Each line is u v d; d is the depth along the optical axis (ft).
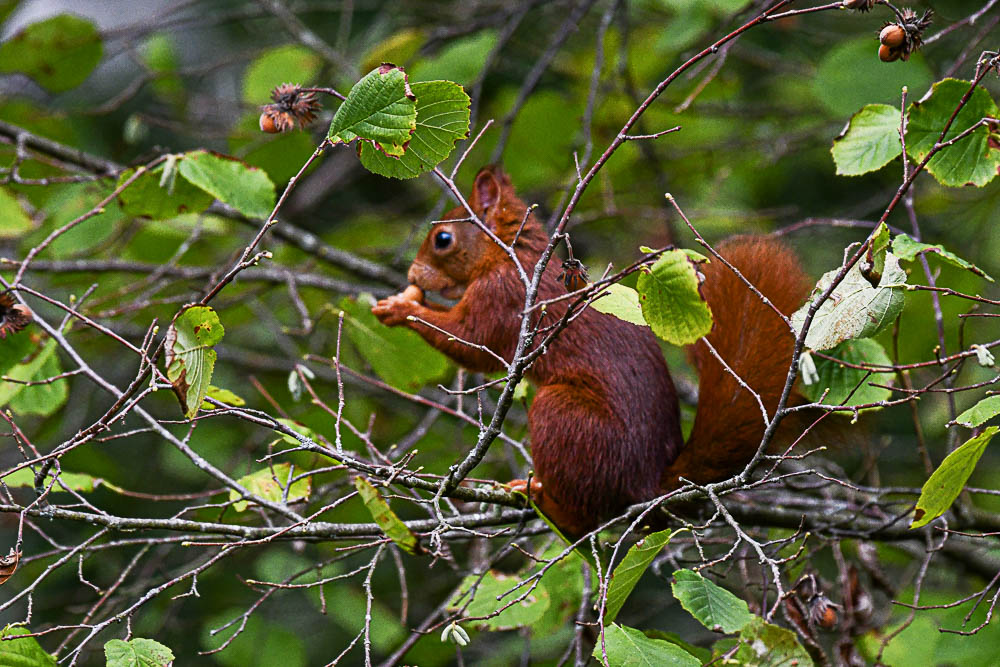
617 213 36.52
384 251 38.55
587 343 24.35
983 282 37.04
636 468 23.44
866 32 38.96
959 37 40.32
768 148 40.96
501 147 34.14
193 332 18.07
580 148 41.19
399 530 16.80
